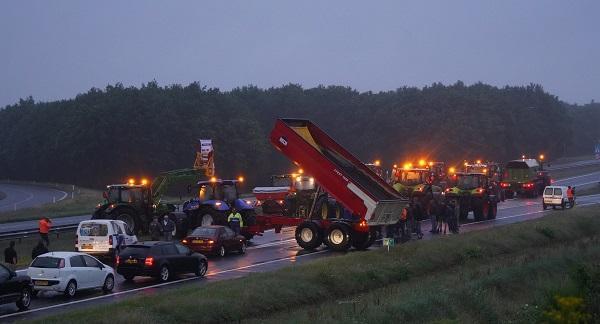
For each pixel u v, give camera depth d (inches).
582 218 3577.8
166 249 2196.1
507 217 4343.0
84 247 2534.5
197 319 1571.1
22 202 6555.1
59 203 5772.6
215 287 1841.8
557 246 2898.6
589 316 1198.9
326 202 2952.8
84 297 1905.8
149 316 1488.7
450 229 3447.3
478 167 5541.3
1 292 1624.0
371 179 2876.5
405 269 2276.1
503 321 1588.3
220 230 2736.2
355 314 1558.8
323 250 2908.5
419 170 4001.0
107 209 3189.0
